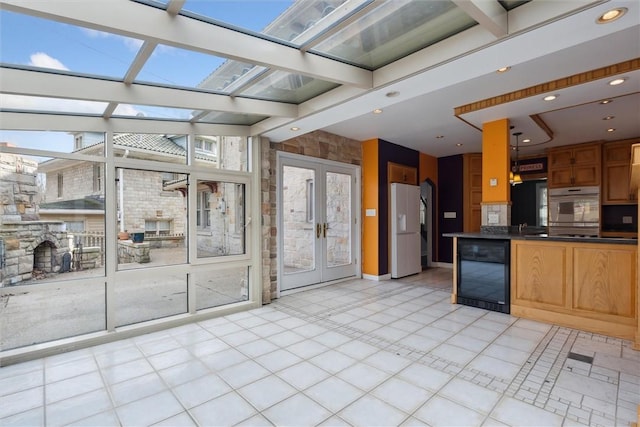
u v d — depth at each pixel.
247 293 4.24
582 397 2.08
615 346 2.86
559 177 5.99
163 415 1.94
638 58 2.74
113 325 3.13
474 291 4.09
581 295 3.28
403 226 6.01
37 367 2.55
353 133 5.34
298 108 3.49
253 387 2.24
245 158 4.21
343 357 2.69
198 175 3.74
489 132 4.27
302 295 4.72
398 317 3.70
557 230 5.91
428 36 2.26
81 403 2.07
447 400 2.06
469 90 3.43
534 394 2.12
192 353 2.79
